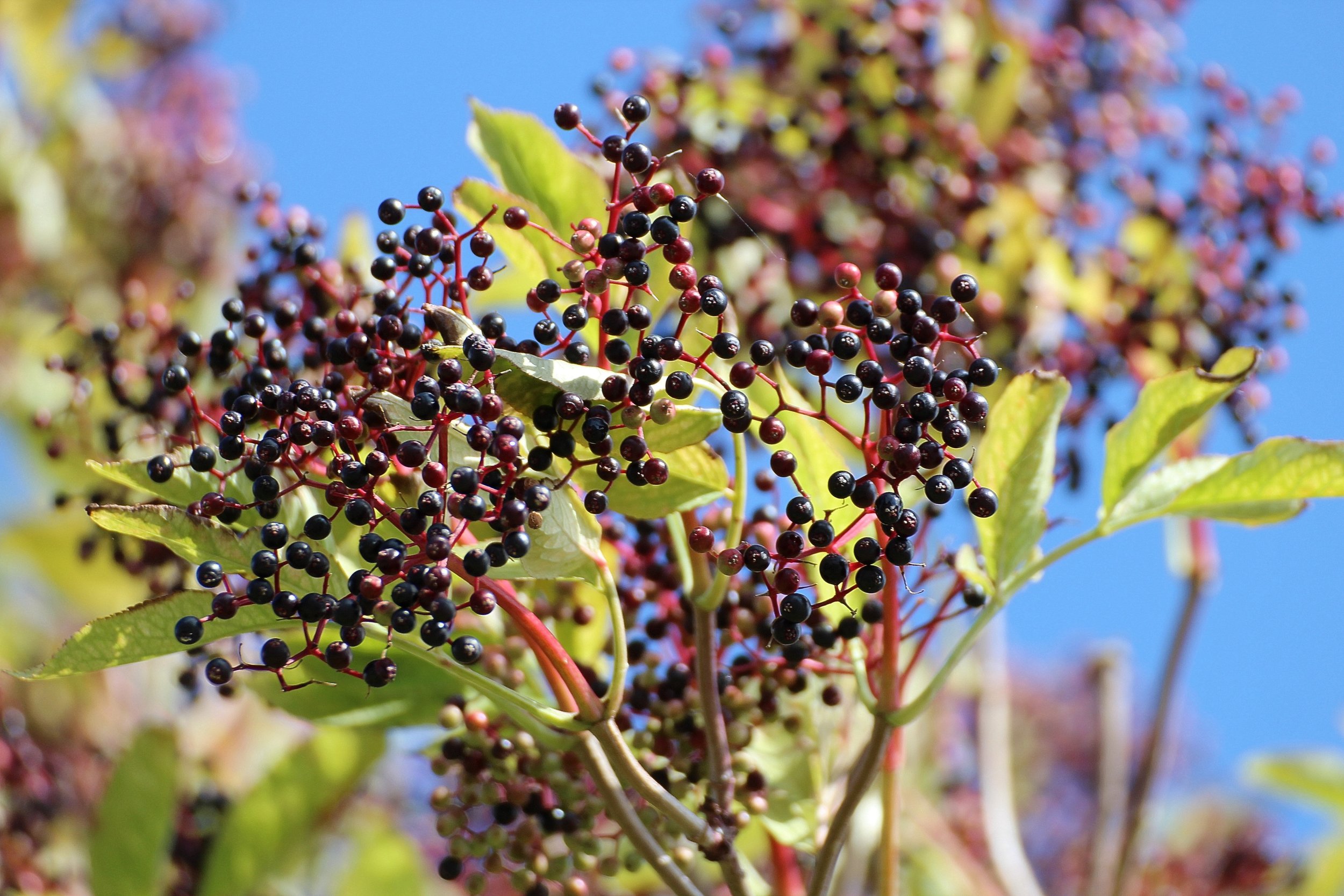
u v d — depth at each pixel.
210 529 0.72
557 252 0.78
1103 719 1.05
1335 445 0.75
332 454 0.74
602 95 1.02
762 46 1.18
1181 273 1.06
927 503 0.78
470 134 0.79
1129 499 0.76
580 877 0.78
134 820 0.92
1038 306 1.05
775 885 0.80
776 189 1.06
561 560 0.71
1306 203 1.04
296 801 0.94
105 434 0.83
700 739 0.76
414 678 0.80
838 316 0.71
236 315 0.76
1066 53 1.25
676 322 0.78
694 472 0.74
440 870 0.77
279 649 0.69
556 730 0.72
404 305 0.74
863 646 0.76
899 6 1.15
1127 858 0.95
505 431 0.69
